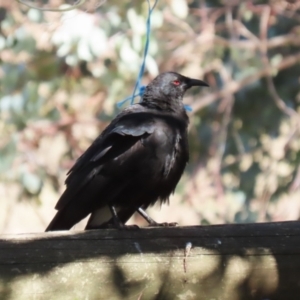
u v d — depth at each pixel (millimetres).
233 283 5234
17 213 18172
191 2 15086
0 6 13117
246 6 14078
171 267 5199
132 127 7266
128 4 12359
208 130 14906
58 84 13516
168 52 14102
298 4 14328
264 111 14938
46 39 12625
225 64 14688
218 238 5320
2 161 13109
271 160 14930
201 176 15961
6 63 13312
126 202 7430
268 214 14617
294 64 14859
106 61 13859
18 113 13180
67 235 5234
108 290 5109
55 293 5047
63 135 14188
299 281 5285
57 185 13906
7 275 5023
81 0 6875
